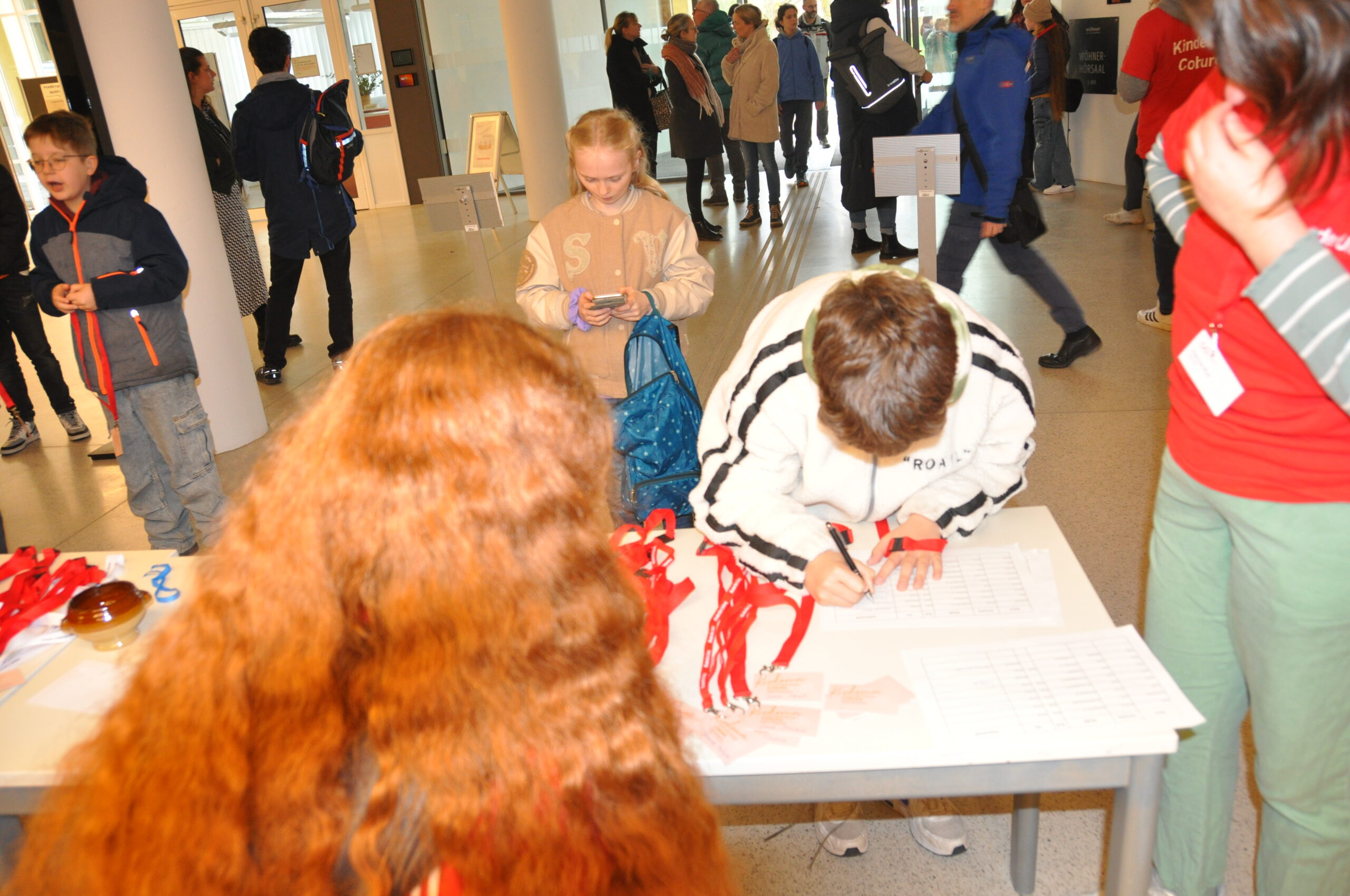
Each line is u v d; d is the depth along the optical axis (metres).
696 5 8.12
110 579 1.70
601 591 0.59
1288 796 1.34
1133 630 1.28
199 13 9.70
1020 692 1.19
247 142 4.63
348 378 0.60
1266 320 1.11
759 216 7.34
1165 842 1.62
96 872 0.58
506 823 0.54
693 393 2.00
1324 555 1.17
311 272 7.48
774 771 1.14
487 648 0.54
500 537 0.55
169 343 2.76
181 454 2.86
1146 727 1.11
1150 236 5.86
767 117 6.84
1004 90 3.41
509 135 9.63
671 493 1.88
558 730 0.55
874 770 1.14
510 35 7.63
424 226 8.85
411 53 9.54
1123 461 3.23
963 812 1.99
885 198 5.70
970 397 1.48
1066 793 2.00
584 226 2.44
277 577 0.57
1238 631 1.31
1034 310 4.77
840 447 1.49
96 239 2.63
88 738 0.65
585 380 0.63
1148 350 4.14
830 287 1.45
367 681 0.56
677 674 1.30
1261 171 0.97
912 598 1.41
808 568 1.41
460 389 0.57
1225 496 1.24
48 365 4.28
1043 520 1.58
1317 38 0.88
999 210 3.57
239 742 0.57
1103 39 7.16
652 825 0.58
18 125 6.43
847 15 5.37
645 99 7.22
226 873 0.56
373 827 0.55
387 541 0.55
